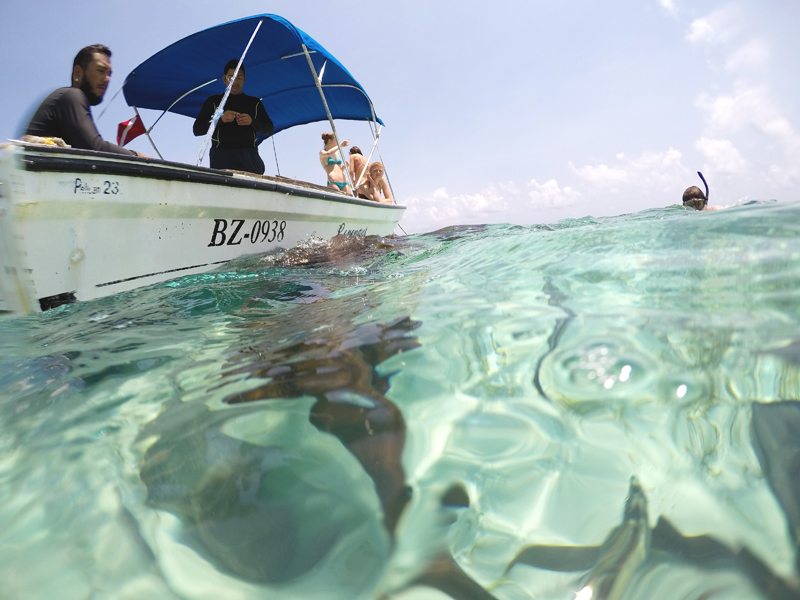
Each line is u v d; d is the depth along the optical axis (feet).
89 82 9.70
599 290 3.99
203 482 2.12
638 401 2.22
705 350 2.51
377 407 2.55
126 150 9.77
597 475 1.85
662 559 1.48
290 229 13.65
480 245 8.86
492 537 1.66
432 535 1.71
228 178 10.55
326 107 16.15
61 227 7.44
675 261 4.34
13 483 2.25
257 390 2.99
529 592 1.46
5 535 1.90
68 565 1.72
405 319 4.07
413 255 10.52
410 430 2.29
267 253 12.68
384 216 20.62
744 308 2.94
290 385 2.97
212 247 10.75
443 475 1.97
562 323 3.32
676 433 1.97
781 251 3.85
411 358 3.12
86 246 7.86
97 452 2.47
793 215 4.96
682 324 2.89
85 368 3.98
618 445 1.98
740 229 5.01
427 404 2.50
